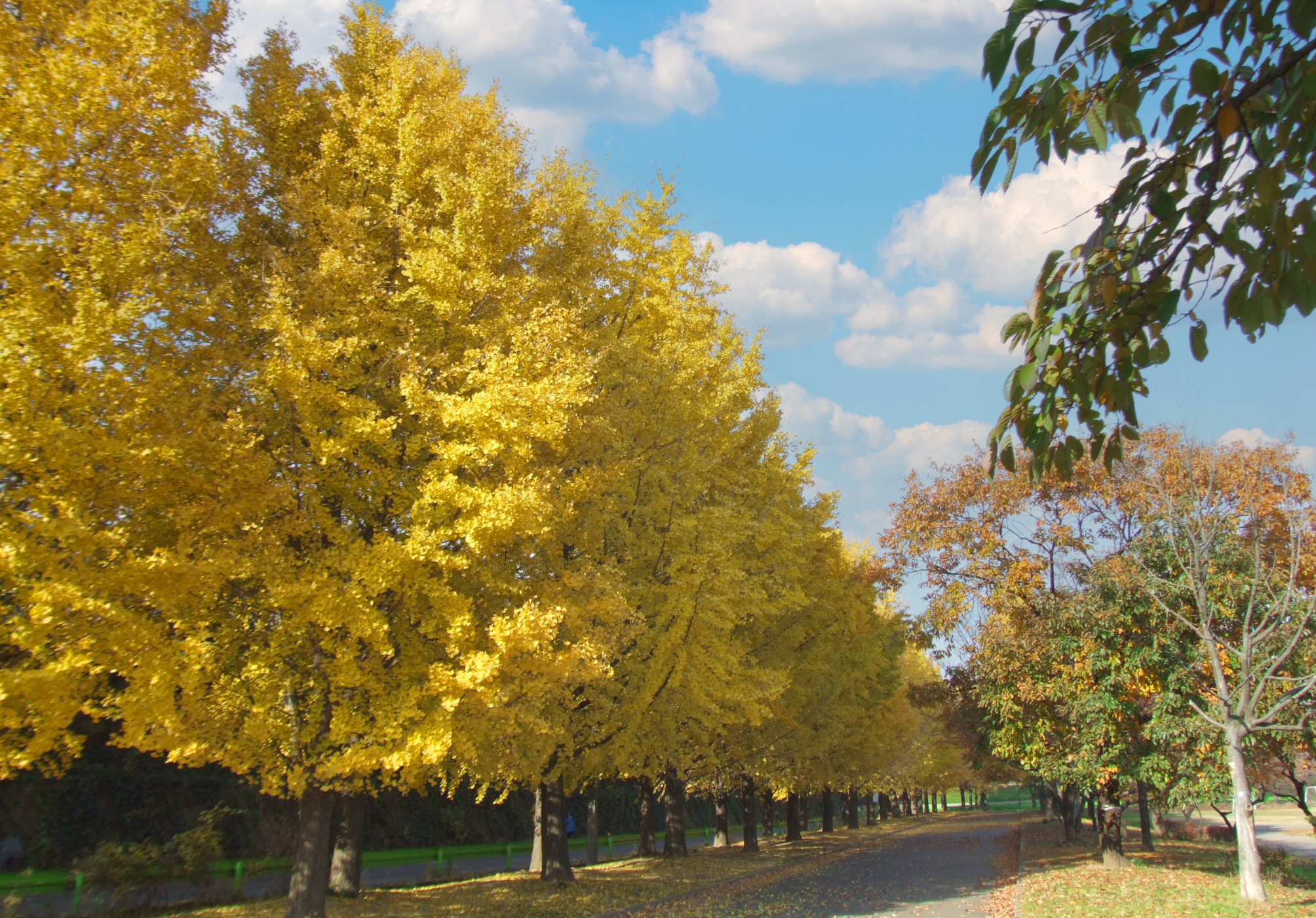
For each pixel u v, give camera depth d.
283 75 10.68
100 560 7.32
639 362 13.45
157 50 8.05
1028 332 3.19
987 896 15.17
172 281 8.16
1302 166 2.61
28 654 7.64
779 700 18.86
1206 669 15.48
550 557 11.38
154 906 13.29
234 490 7.69
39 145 7.24
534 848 21.05
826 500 21.19
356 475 9.34
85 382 6.99
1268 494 16.66
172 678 7.52
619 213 15.39
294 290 8.57
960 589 19.30
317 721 9.13
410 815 25.28
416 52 10.79
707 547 12.80
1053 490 18.69
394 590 9.02
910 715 39.50
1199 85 2.51
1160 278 3.02
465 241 9.64
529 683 9.08
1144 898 13.20
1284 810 61.97
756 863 22.28
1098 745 16.28
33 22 7.99
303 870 9.38
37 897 12.97
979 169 2.80
